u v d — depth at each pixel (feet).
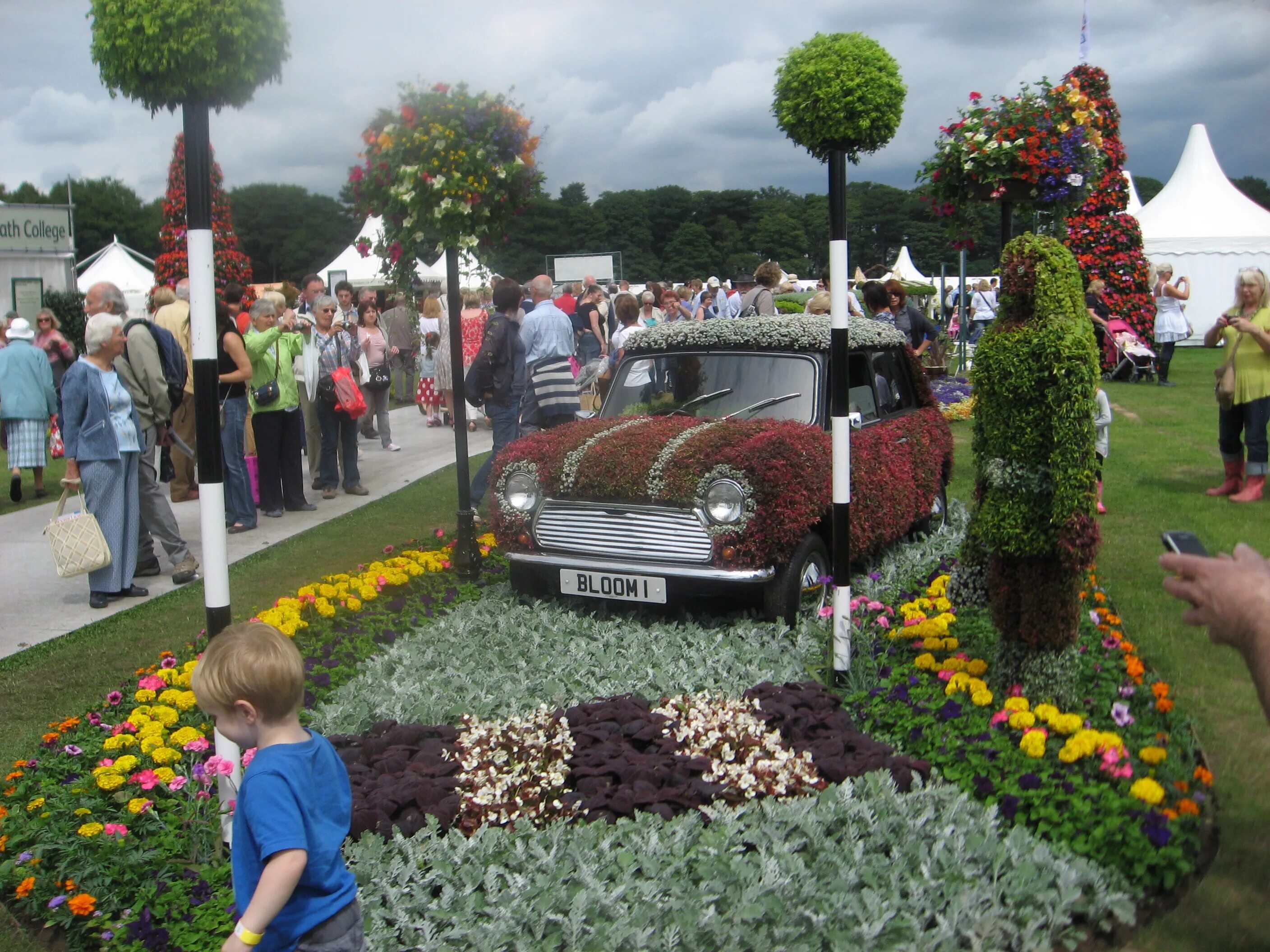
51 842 13.16
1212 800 13.24
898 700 15.85
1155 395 57.26
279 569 27.12
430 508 34.37
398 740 15.42
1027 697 15.35
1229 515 29.30
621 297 40.47
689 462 19.92
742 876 11.28
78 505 36.78
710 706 16.15
